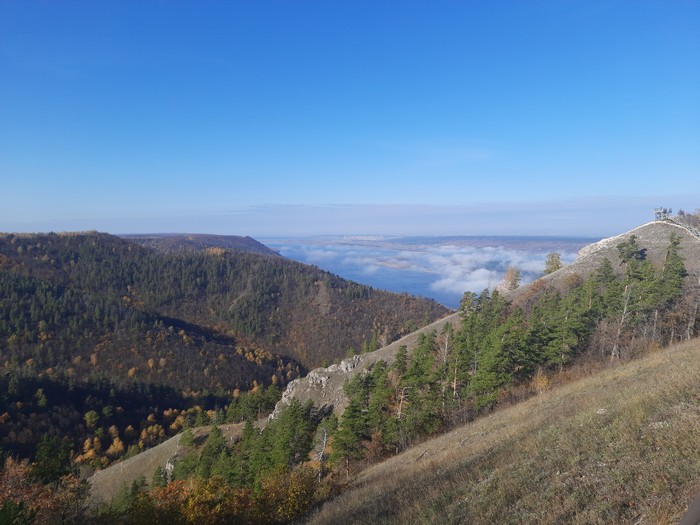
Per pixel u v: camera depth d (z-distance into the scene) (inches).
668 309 1867.6
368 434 1596.9
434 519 466.6
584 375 1585.9
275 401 3334.2
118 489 2647.6
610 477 401.1
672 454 397.4
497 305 2647.6
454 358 1895.9
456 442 1066.1
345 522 592.7
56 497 866.8
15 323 6815.9
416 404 1664.6
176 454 2642.7
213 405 6008.9
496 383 1587.1
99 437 4389.8
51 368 5846.5
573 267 3149.6
